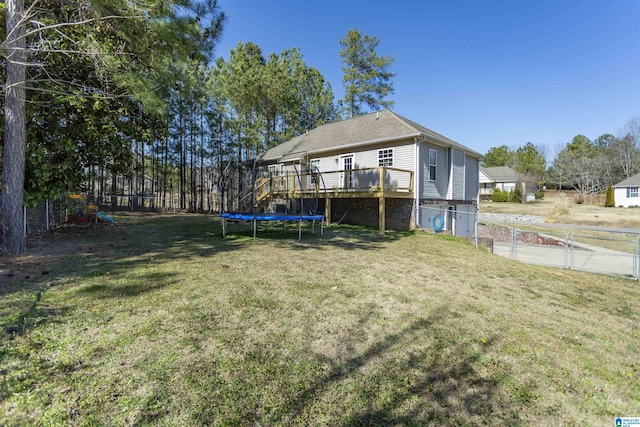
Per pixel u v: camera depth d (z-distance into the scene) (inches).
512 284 218.5
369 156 553.6
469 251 358.3
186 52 252.7
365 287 184.1
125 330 115.3
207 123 888.9
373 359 105.1
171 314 131.4
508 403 86.6
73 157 288.8
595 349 122.0
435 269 245.8
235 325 124.8
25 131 248.2
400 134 495.5
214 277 187.9
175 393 82.6
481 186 1753.2
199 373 91.8
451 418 79.4
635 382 100.4
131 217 652.7
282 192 618.8
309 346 111.4
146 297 149.6
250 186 546.0
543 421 80.3
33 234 327.3
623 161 1625.2
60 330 112.4
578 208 1144.8
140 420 72.7
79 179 303.7
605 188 1632.6
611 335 137.7
